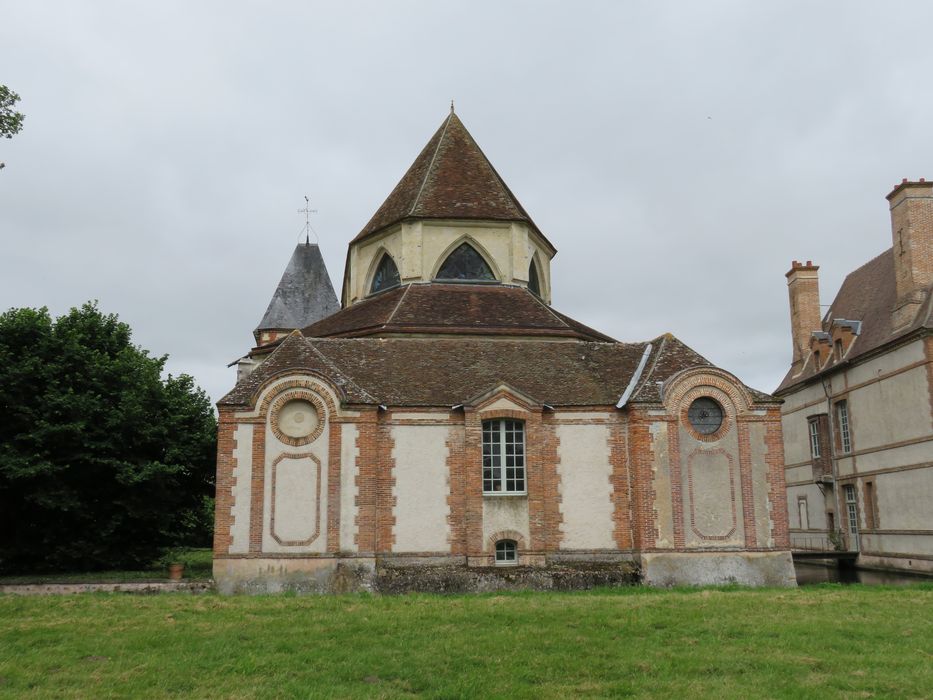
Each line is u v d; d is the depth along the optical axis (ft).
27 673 41.60
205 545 156.35
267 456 79.41
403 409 83.20
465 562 80.79
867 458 121.39
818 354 139.23
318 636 49.88
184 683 39.68
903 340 111.24
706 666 42.06
